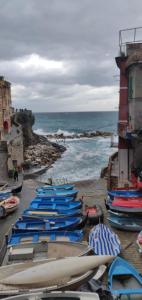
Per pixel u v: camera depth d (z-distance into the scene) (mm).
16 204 23875
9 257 14219
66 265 11531
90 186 31047
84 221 19281
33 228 18125
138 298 11438
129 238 17797
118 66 25891
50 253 14828
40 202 22875
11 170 33656
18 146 42281
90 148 72062
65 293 10539
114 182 26719
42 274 11172
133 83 23797
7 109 49938
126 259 15391
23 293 10859
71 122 184000
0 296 10922
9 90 52000
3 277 11961
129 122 25469
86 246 14773
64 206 22312
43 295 10508
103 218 20594
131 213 19359
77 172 46031
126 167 26172
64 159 57406
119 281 12930
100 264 11844
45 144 73500
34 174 42500
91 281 12273
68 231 17031
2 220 22359
